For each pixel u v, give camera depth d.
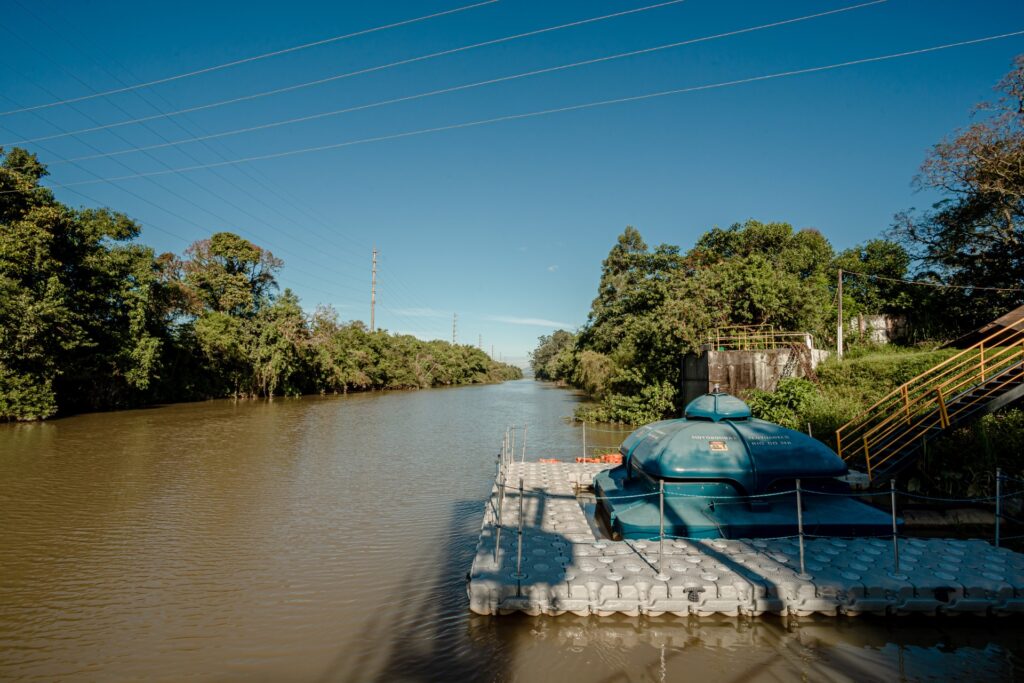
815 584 6.36
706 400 10.12
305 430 26.00
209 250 55.81
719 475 8.55
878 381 17.88
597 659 5.59
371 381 68.38
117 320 33.59
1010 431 10.81
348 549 9.33
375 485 14.21
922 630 6.09
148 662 5.74
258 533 10.21
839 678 5.25
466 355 108.44
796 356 20.52
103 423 27.44
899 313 28.64
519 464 14.84
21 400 26.69
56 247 28.61
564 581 6.50
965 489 10.16
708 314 24.12
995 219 24.70
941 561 7.11
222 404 41.69
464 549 9.32
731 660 5.55
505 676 5.34
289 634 6.32
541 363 130.75
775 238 39.12
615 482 10.44
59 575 8.19
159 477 14.99
